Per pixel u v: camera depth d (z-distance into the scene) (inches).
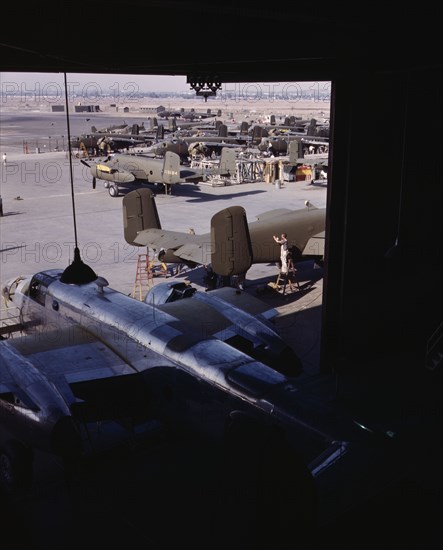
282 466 227.5
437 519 293.3
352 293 572.1
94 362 455.8
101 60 395.5
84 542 331.9
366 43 350.9
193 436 419.5
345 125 537.0
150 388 440.1
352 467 285.1
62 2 294.2
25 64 429.4
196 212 1407.5
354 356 591.5
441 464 369.1
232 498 335.6
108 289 541.3
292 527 228.1
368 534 279.1
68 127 352.5
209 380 389.7
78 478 400.5
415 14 305.9
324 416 331.0
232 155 1720.0
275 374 380.5
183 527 342.3
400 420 465.1
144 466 414.3
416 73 547.5
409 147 569.6
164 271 916.0
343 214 554.3
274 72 465.4
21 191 1770.4
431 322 644.7
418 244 606.9
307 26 342.0
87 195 1707.7
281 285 863.7
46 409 369.1
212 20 333.1
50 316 568.1
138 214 849.5
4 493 355.9
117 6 303.7
